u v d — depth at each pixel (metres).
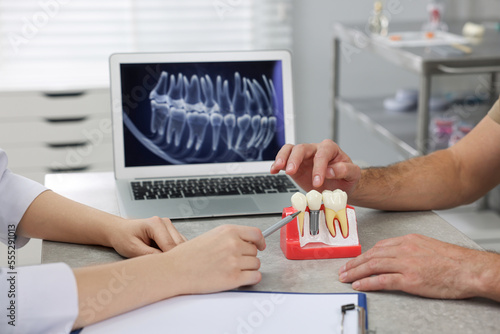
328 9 3.03
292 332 0.70
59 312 0.72
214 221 1.07
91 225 0.97
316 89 3.13
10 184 1.02
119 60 1.23
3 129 2.57
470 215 2.56
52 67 2.82
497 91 2.67
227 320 0.73
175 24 2.89
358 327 0.70
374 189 1.08
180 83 1.25
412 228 1.04
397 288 0.80
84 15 2.80
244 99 1.27
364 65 3.12
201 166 1.27
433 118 2.56
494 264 0.79
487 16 2.89
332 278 0.86
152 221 0.93
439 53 2.11
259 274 0.83
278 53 1.27
